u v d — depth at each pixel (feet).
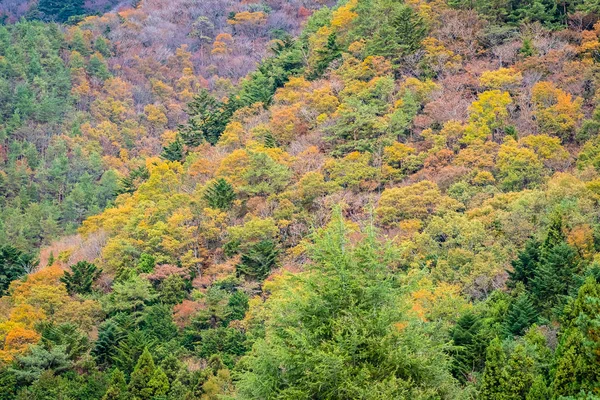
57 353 175.22
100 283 230.07
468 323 144.56
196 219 249.75
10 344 182.70
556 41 296.30
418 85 285.23
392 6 352.90
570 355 106.01
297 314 86.17
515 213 195.83
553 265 162.30
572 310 128.06
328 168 254.68
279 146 290.97
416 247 194.80
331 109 296.92
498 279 181.06
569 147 246.68
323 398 79.66
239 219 248.93
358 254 88.53
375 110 272.92
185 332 196.34
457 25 316.81
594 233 176.76
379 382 77.10
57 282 223.30
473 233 191.21
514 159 226.38
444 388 83.10
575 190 196.24
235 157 267.18
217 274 223.10
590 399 80.18
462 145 252.83
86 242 263.90
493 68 294.66
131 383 159.74
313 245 90.94
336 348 80.23
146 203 266.36
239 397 86.84
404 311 86.99
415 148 256.93
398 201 220.23
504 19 326.03
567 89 271.08
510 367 118.73
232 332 185.57
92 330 200.85
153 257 231.71
